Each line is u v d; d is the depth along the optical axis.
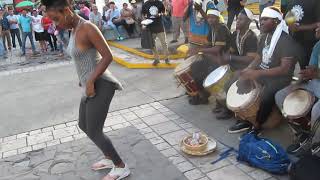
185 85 5.13
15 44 12.98
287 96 3.76
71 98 6.31
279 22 3.88
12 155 4.32
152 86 6.46
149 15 7.48
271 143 3.51
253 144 3.52
